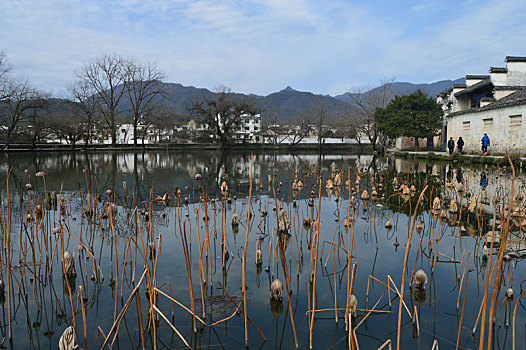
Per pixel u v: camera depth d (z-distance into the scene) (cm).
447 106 3572
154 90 4531
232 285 389
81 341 290
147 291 373
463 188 938
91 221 675
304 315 327
